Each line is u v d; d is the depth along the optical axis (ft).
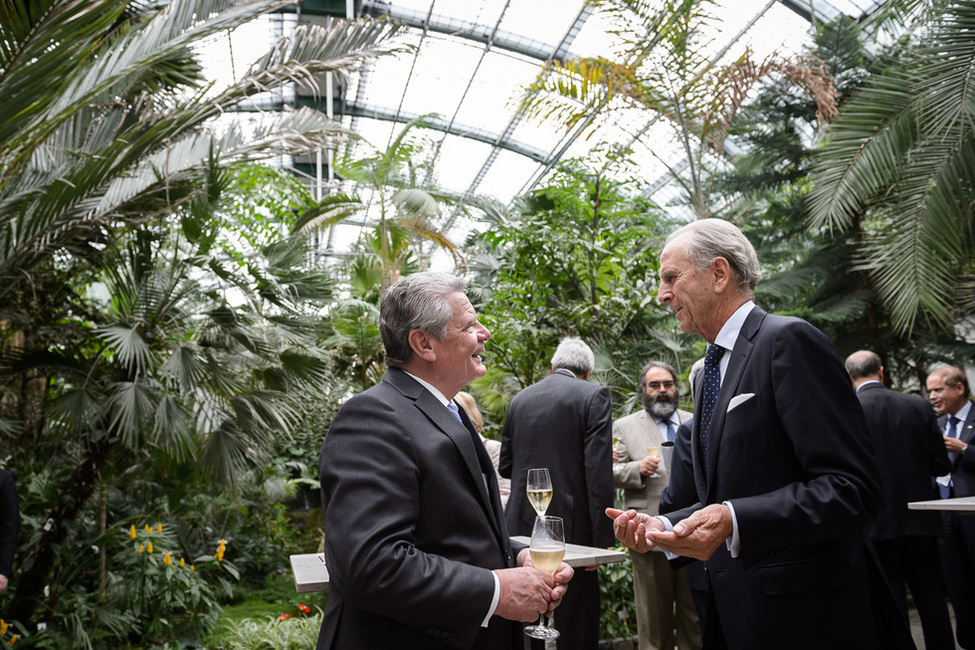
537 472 6.41
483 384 25.43
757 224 27.25
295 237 19.12
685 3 18.03
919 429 12.12
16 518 11.59
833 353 5.01
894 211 13.43
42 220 11.55
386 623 4.31
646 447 12.66
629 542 5.00
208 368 15.23
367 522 4.12
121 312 15.62
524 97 20.75
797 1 37.32
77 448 16.65
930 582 11.80
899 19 15.48
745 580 5.13
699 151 20.59
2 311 13.79
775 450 5.05
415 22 47.21
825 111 19.86
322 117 15.53
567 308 20.66
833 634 4.86
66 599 14.49
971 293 16.96
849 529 4.59
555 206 22.63
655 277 20.95
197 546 20.81
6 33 7.16
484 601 4.16
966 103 12.31
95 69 9.76
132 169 12.72
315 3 42.96
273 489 25.54
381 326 5.19
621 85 19.29
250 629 14.37
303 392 18.15
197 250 15.90
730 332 5.59
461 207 34.78
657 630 11.37
